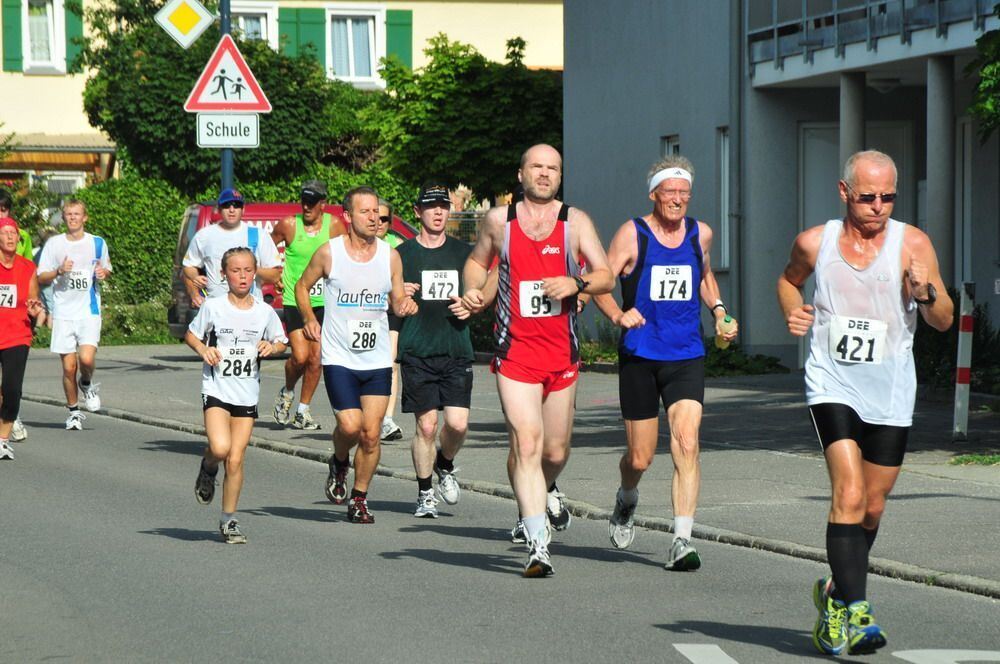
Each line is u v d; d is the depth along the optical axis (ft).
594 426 153.79
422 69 323.16
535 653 67.15
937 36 176.96
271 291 240.94
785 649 68.18
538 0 470.39
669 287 86.28
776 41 210.59
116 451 143.13
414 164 320.09
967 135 213.87
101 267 163.43
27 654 67.21
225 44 164.45
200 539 97.40
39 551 92.53
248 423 96.68
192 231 252.21
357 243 103.19
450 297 106.01
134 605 77.25
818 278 67.62
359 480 104.73
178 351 283.59
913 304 67.41
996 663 65.92
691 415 86.48
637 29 253.65
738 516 102.42
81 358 163.22
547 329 83.76
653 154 250.16
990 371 164.76
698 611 76.13
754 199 219.00
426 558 90.89
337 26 463.01
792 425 150.10
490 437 148.15
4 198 145.89
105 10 393.29
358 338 103.40
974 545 90.68
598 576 85.35
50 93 449.48
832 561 65.87
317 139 372.17
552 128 314.96
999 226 204.33
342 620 73.77
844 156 199.72
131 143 364.17
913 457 126.93
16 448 144.97
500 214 83.97
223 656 66.69
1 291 136.77
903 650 68.28
